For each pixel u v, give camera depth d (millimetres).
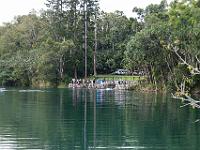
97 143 29594
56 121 40312
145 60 84875
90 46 125062
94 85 106562
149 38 82188
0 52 135875
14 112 47781
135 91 90062
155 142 29891
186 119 41844
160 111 48906
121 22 130250
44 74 117062
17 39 136500
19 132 33875
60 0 126250
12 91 91500
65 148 27922
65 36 124562
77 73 121438
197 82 69688
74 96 74312
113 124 38406
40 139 30906
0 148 27562
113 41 127562
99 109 51125
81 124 38438
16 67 121750
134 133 33625
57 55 115750
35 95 77188
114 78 110188
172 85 75562
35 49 124125
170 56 78875
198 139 30969
